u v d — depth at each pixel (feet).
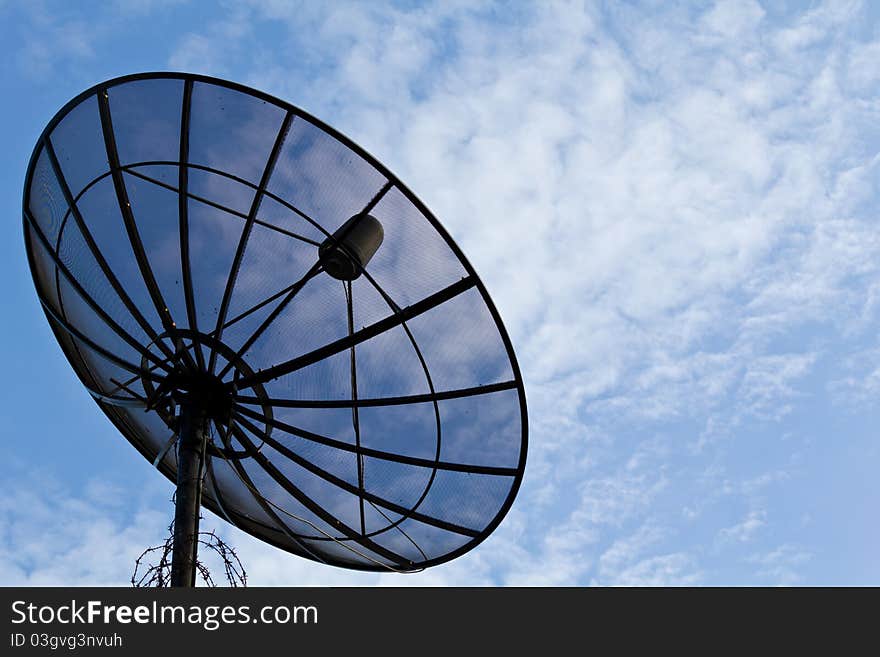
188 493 38.04
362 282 41.65
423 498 45.03
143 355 41.22
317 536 47.39
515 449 42.47
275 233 41.39
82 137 41.24
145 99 40.63
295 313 42.04
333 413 44.04
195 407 40.73
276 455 44.98
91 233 41.75
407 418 44.01
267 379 42.37
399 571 47.50
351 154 39.63
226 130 40.55
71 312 43.55
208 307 41.47
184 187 41.32
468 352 42.22
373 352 42.93
